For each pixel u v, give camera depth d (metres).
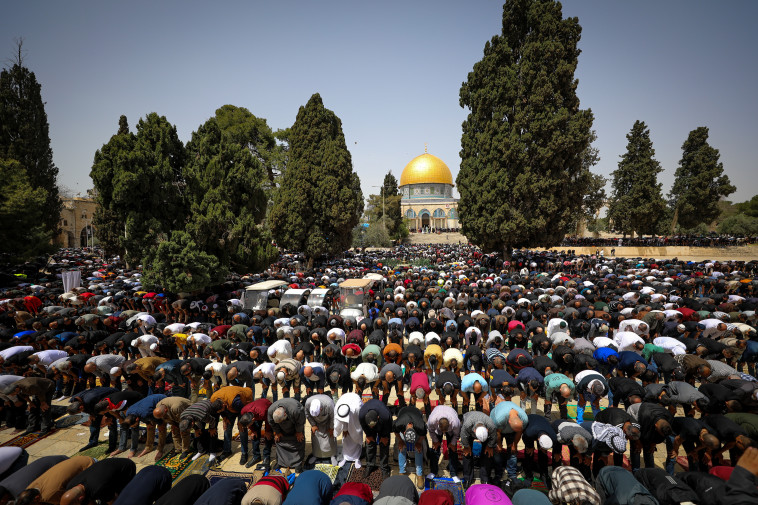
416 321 11.34
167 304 15.93
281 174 45.81
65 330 12.73
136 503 4.70
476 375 7.78
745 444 5.52
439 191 87.00
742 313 12.07
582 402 7.93
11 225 23.77
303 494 4.71
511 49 31.27
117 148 16.48
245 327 11.18
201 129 19.50
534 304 13.16
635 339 9.63
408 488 4.86
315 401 6.79
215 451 7.30
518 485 6.29
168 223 17.50
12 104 32.62
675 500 4.71
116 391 7.74
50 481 4.92
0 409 8.50
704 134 49.22
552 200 28.95
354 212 30.69
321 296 15.95
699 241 45.91
